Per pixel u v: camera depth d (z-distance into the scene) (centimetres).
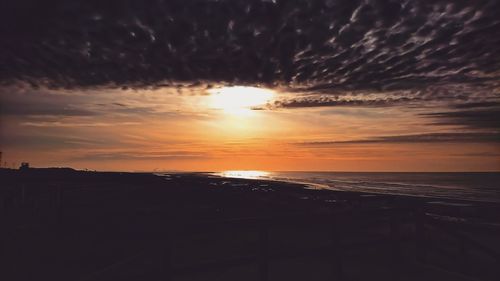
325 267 837
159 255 509
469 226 786
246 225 579
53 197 1459
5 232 858
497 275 775
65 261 784
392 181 12131
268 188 4431
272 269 828
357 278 752
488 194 5762
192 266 533
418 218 796
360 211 718
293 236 1194
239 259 580
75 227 833
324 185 8481
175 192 2666
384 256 902
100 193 2358
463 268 778
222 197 2458
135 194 2423
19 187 1734
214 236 1170
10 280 680
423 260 784
